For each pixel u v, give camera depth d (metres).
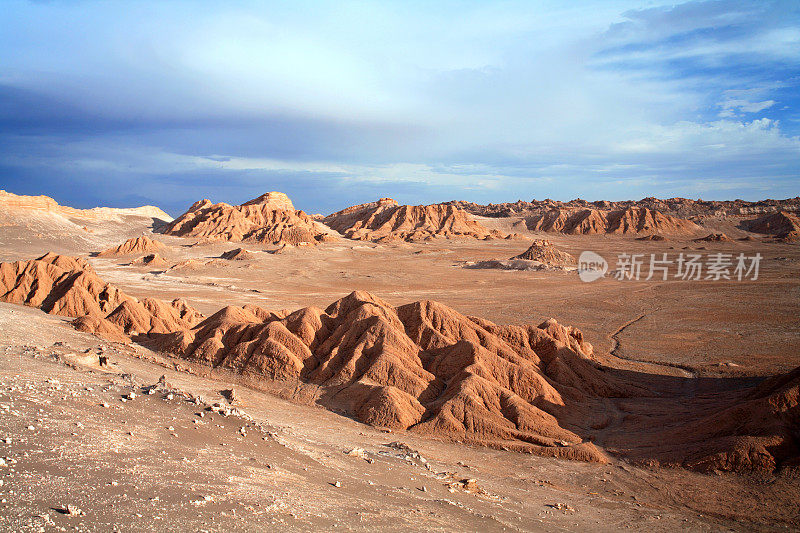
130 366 33.44
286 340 38.28
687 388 41.66
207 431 20.77
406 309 42.09
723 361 48.66
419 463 24.59
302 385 35.38
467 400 31.92
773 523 22.02
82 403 20.47
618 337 59.34
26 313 42.12
